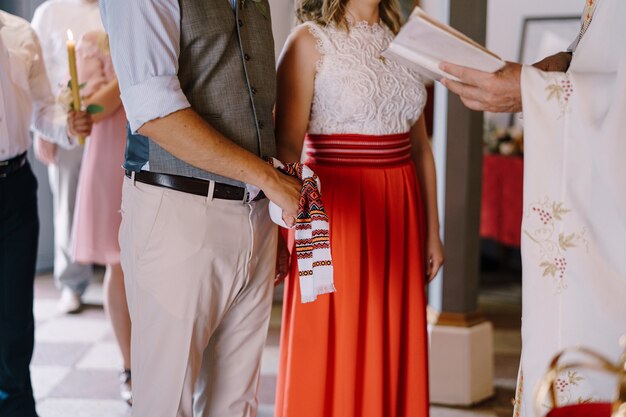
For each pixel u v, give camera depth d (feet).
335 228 6.81
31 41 8.39
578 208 5.48
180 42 5.44
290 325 6.97
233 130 5.72
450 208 10.28
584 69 5.72
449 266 10.37
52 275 16.53
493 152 16.22
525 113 5.47
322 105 6.79
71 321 13.61
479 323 10.54
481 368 10.53
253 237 5.91
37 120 8.79
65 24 11.60
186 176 5.52
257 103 5.87
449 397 10.44
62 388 10.66
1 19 8.11
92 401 10.25
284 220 5.81
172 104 5.13
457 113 10.16
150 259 5.56
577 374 5.52
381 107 6.77
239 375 6.37
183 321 5.58
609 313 5.45
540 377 5.61
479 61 5.39
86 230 10.22
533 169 5.52
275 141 6.62
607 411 4.07
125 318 10.15
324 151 6.91
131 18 5.12
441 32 5.18
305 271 5.80
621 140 5.20
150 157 5.54
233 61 5.69
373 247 6.86
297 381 6.84
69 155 13.35
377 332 6.88
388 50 5.56
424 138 7.74
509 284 17.06
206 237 5.58
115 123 10.22
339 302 6.79
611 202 5.38
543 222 5.55
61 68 11.63
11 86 7.78
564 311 5.57
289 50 6.77
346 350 6.79
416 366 7.13
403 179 7.02
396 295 6.98
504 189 15.78
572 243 5.51
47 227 16.74
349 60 6.66
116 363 11.63
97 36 10.19
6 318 8.18
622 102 5.18
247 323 6.30
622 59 5.18
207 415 6.45
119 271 10.13
